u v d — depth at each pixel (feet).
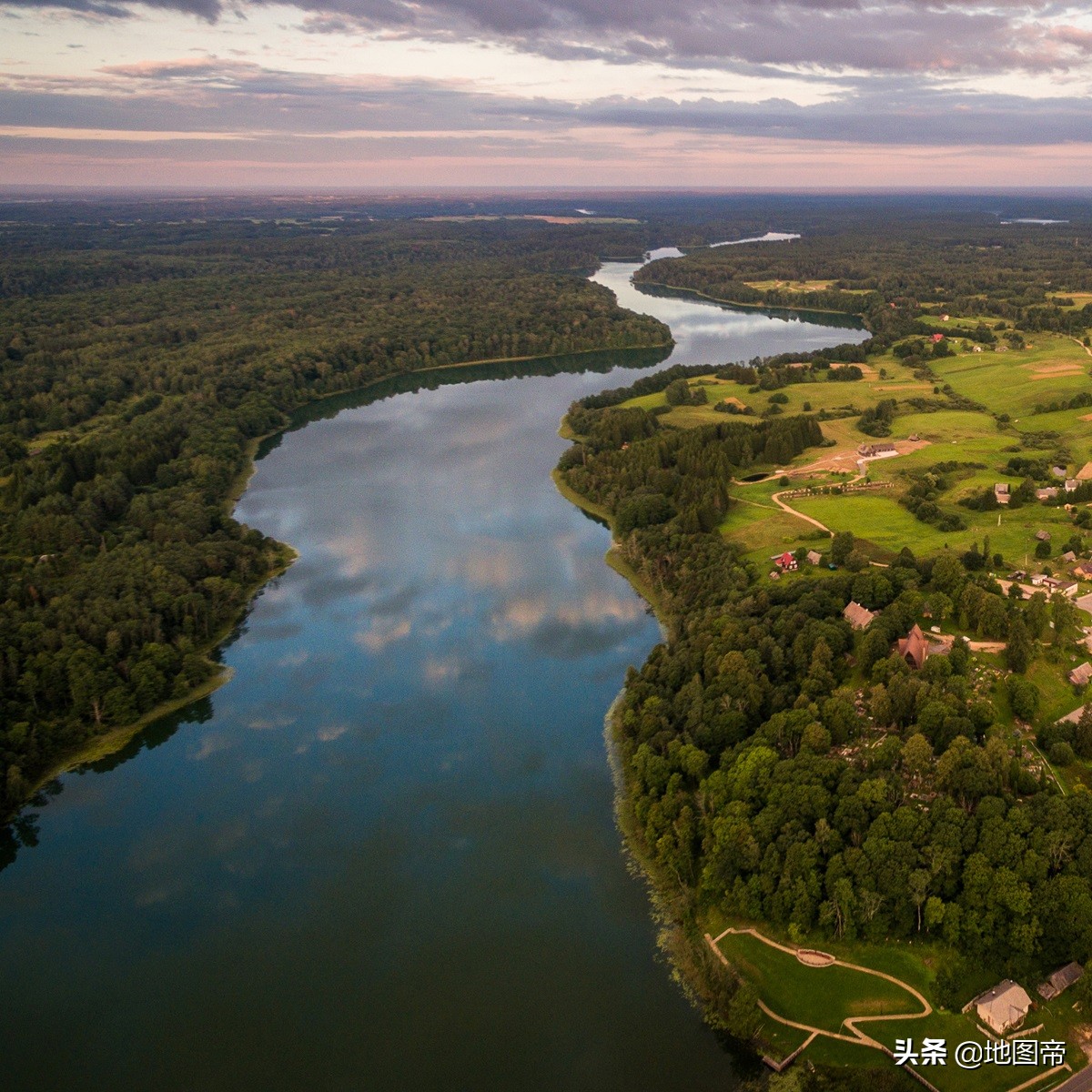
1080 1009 331.16
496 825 465.06
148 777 515.09
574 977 375.45
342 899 422.00
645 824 450.30
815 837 395.14
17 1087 339.98
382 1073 339.16
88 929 411.95
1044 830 371.15
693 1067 335.67
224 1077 341.00
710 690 505.25
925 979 354.74
